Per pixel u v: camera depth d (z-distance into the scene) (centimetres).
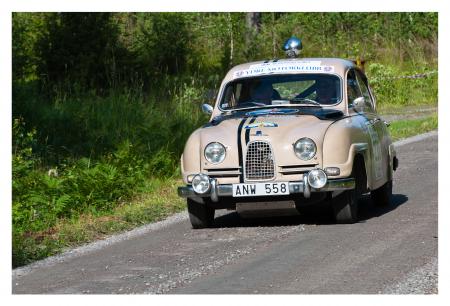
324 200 1895
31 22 4812
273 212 1845
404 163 2914
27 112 3466
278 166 1806
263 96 2030
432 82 5456
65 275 1526
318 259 1515
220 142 1838
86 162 2695
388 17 6375
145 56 5003
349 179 1805
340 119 1897
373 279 1346
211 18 6116
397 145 3425
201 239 1792
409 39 6178
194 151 1861
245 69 2091
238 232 1847
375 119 2141
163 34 5175
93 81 4331
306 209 2044
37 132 3338
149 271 1508
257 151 1814
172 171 2803
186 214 2131
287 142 1808
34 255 1719
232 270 1470
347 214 1844
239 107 2036
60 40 4353
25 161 2792
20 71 4216
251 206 1838
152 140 3105
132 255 1669
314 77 2030
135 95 3912
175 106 3828
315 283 1339
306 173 1795
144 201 2338
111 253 1709
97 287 1406
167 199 2319
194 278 1427
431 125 3950
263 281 1372
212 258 1585
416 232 1720
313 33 6206
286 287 1323
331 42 6153
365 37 6241
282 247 1644
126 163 2686
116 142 3173
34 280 1501
